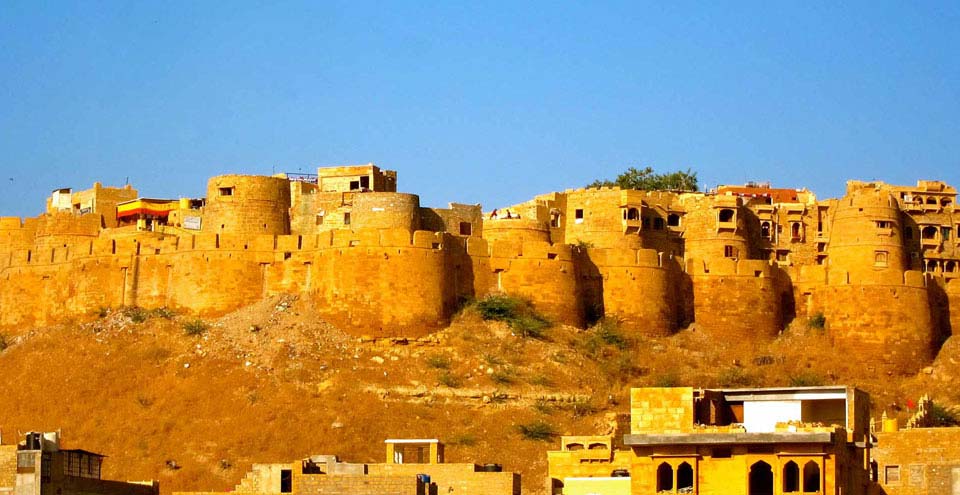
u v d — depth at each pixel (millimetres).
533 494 113312
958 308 165875
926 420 136250
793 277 168250
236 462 136750
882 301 161750
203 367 151625
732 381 150375
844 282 163500
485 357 151375
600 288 163125
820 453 91000
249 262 160500
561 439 127000
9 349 162250
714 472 91562
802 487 91062
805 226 174375
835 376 158625
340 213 166375
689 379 151000
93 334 159125
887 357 160500
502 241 161000
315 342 153625
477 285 159625
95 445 141250
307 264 159750
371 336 153750
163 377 151125
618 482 103438
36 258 169375
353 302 154875
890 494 107062
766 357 161125
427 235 156375
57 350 157500
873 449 108438
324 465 110438
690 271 166500
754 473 91438
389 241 155500
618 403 147000
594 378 151250
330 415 143250
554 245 161500
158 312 160875
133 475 134875
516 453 136500
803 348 163125
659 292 163375
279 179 167625
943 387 157000
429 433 140625
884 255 163750
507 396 146375
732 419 101312
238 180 166250
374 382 148000
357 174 176500
